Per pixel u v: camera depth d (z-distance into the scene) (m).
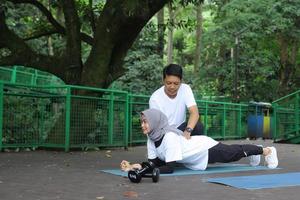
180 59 38.88
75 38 12.44
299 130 16.75
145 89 19.88
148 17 12.18
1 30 12.23
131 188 5.66
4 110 10.34
